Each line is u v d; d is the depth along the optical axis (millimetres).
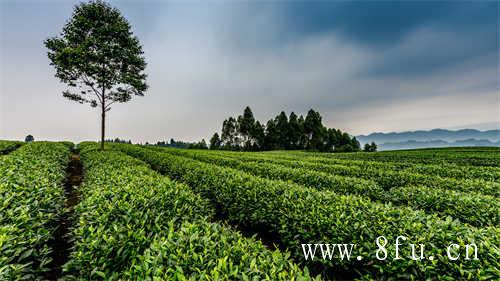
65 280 2938
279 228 5402
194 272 2311
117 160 10250
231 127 76500
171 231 3016
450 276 2889
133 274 2396
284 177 10117
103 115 20297
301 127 73875
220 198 7344
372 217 4188
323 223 4434
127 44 19688
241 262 2459
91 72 18422
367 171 11383
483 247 3049
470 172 11695
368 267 3801
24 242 2920
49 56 18141
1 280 2344
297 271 2475
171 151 29281
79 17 17781
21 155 9508
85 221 3492
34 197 4352
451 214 5684
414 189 7066
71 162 17312
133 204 3982
